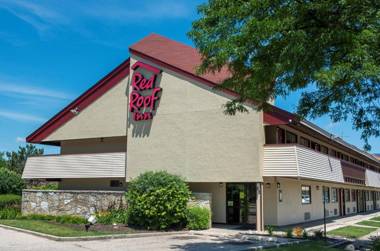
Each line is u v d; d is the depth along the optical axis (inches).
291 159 819.4
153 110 954.7
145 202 794.8
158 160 935.0
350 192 1696.6
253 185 934.4
